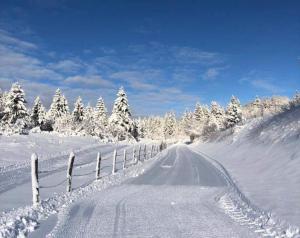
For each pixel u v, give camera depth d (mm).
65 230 7734
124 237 7379
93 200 11422
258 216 9383
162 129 154750
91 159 28828
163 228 8180
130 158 31938
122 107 71625
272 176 17641
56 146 34156
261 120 46438
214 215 9664
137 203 11242
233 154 37188
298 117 29406
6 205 10070
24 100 60844
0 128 35906
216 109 113000
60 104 84125
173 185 15867
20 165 20219
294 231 7621
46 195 11844
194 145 91500
